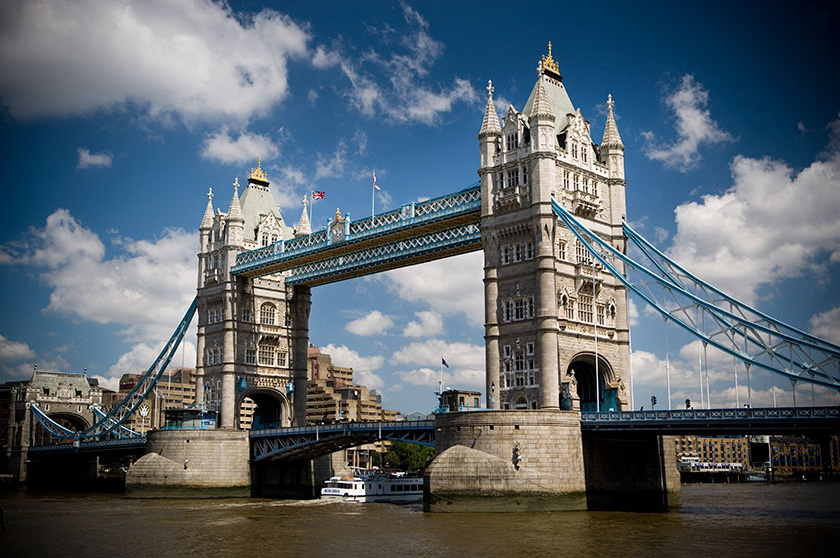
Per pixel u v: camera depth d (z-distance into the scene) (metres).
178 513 95.62
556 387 88.94
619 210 100.62
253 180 143.00
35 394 180.12
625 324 98.44
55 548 66.88
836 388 72.06
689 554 57.31
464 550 60.03
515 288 94.12
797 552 57.91
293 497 129.88
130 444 145.12
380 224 112.88
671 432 81.56
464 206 102.56
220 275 134.88
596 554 57.62
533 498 80.81
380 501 115.81
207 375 134.12
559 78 104.19
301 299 140.75
